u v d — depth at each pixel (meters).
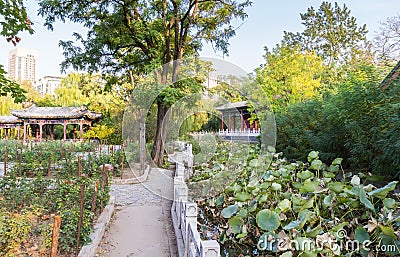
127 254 3.49
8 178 4.92
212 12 10.41
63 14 9.89
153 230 4.30
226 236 3.06
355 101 4.59
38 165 7.99
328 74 17.70
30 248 3.13
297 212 2.76
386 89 4.59
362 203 2.66
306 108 7.10
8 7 5.66
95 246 3.46
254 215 3.07
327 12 27.50
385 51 15.30
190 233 2.80
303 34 28.05
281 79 13.51
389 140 3.76
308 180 3.17
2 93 5.86
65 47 10.83
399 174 3.90
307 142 6.45
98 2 10.12
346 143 4.84
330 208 2.88
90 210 4.15
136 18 10.38
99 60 10.96
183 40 9.95
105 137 19.73
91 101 26.33
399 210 2.54
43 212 4.07
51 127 25.62
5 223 3.22
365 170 4.54
